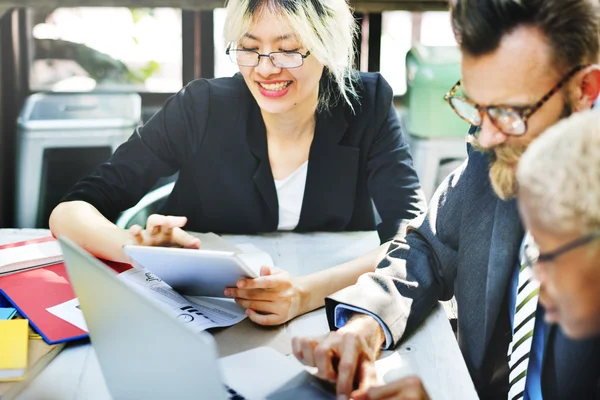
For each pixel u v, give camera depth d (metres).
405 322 1.32
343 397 1.09
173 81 3.30
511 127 1.06
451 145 3.05
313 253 1.74
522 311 1.32
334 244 1.82
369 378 1.12
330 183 1.95
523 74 1.03
